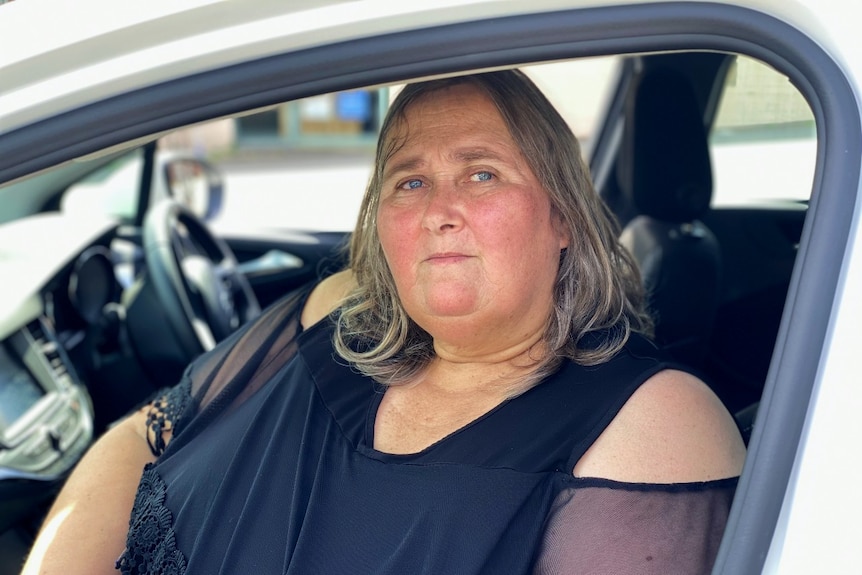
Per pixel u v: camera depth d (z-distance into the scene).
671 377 1.18
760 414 0.85
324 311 1.57
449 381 1.33
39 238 2.36
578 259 1.30
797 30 0.86
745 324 2.05
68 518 1.51
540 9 0.90
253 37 0.92
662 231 2.14
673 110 2.15
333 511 1.24
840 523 0.80
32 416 1.92
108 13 0.96
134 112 0.93
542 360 1.27
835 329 0.83
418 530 1.15
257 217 6.66
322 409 1.36
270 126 14.52
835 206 0.84
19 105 0.94
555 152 1.30
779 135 2.15
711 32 0.88
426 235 1.24
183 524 1.37
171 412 1.58
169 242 2.37
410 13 0.90
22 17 0.98
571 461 1.13
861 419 0.81
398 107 1.32
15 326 1.99
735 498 0.85
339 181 9.12
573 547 1.09
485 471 1.16
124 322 2.43
